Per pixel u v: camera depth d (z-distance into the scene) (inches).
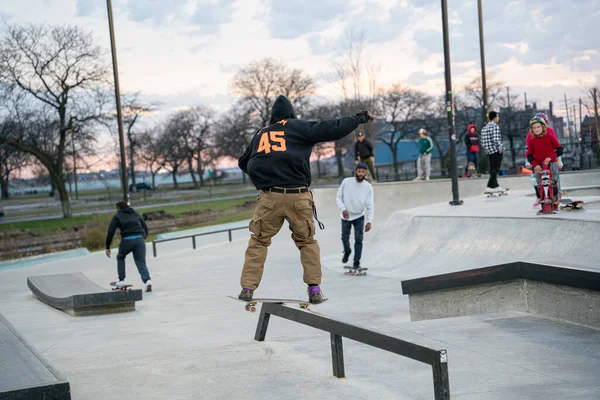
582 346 199.6
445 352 134.0
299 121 188.5
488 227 436.1
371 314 327.9
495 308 271.6
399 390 165.0
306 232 190.7
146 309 401.7
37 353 150.0
